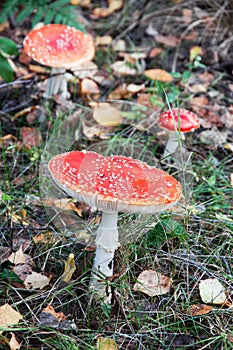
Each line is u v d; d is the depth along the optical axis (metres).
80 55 1.08
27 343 0.76
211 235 0.92
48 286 0.83
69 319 0.80
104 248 0.78
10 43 1.03
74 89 1.19
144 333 0.79
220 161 1.07
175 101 1.17
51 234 0.89
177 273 0.86
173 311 0.81
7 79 1.01
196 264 0.85
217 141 1.10
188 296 0.82
